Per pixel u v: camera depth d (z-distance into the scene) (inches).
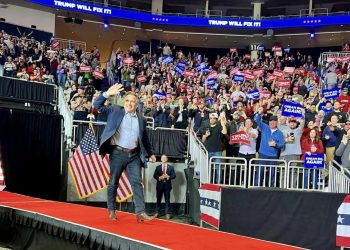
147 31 1242.6
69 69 808.9
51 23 1105.4
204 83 800.3
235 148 453.4
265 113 489.7
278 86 706.8
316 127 419.5
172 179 504.1
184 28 1227.9
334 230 297.4
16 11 1057.5
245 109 533.0
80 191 476.7
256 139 431.2
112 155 245.1
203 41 1300.4
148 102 569.0
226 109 525.0
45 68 813.2
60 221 250.8
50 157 514.0
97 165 481.1
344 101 526.6
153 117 551.8
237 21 1187.3
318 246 301.0
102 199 504.1
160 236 215.2
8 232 294.4
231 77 848.9
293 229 309.1
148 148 254.1
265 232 315.6
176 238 212.1
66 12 1114.7
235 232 322.0
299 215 308.5
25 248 278.4
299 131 418.3
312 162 388.5
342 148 379.2
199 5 1299.2
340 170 369.1
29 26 1074.1
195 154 475.2
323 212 302.2
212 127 441.7
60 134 523.8
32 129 502.0
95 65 914.1
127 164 246.8
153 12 1250.6
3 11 1041.5
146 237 210.8
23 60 765.9
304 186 397.4
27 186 495.2
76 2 1091.9
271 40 1243.2
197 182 455.5
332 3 1240.8
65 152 514.0
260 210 318.3
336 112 447.8
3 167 478.3
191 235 222.8
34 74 689.0
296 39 1219.9
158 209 489.4
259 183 403.2
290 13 1279.5
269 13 1301.7
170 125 548.1
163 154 500.4
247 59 1079.0
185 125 537.3
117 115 242.2
